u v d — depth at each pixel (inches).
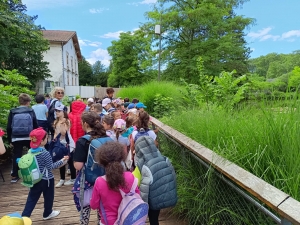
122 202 68.1
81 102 180.7
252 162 77.4
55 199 147.3
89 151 89.0
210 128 106.2
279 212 47.4
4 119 208.2
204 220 93.9
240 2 776.3
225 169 71.2
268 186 55.9
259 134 81.0
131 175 71.6
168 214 118.4
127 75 1347.2
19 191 161.2
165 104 264.1
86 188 91.0
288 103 82.1
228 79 200.2
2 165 217.5
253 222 70.3
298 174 61.1
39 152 108.7
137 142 91.2
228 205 80.3
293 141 68.7
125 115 200.8
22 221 56.1
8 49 583.2
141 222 66.9
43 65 751.1
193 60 673.0
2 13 517.7
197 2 729.6
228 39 676.7
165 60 762.8
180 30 755.4
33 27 639.1
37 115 207.8
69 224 119.1
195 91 218.1
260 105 90.7
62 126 142.6
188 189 104.3
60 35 1167.0
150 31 776.9
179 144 116.6
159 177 84.0
